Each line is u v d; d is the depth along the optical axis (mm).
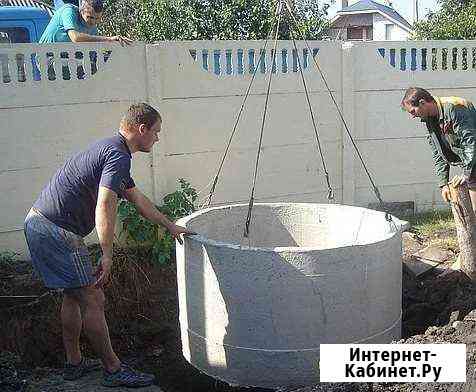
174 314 5086
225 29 8844
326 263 3674
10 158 5297
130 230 5379
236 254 3719
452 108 4742
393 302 4086
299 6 10703
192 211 5715
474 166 4883
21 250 5426
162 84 5824
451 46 7121
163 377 4488
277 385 3846
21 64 5473
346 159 6828
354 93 6773
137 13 10133
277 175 6520
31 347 4551
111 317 4914
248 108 6258
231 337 3875
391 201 7137
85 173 3688
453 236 6273
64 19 5746
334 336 3793
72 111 5496
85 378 4031
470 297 4637
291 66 6422
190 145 6043
